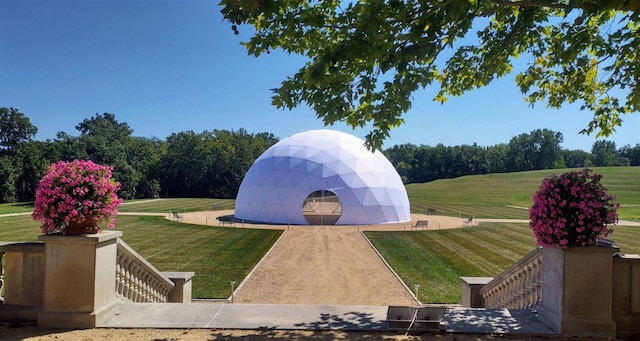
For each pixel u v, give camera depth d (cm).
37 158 6894
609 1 418
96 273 540
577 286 525
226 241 2041
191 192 8350
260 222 3077
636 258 541
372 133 671
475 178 10138
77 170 544
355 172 3145
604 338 520
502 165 13075
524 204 6122
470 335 532
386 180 3269
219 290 1148
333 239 2172
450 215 4028
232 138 8812
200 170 8188
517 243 2052
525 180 9181
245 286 1200
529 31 724
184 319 566
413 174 12625
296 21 586
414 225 2867
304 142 3366
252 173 3400
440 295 1116
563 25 838
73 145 7681
